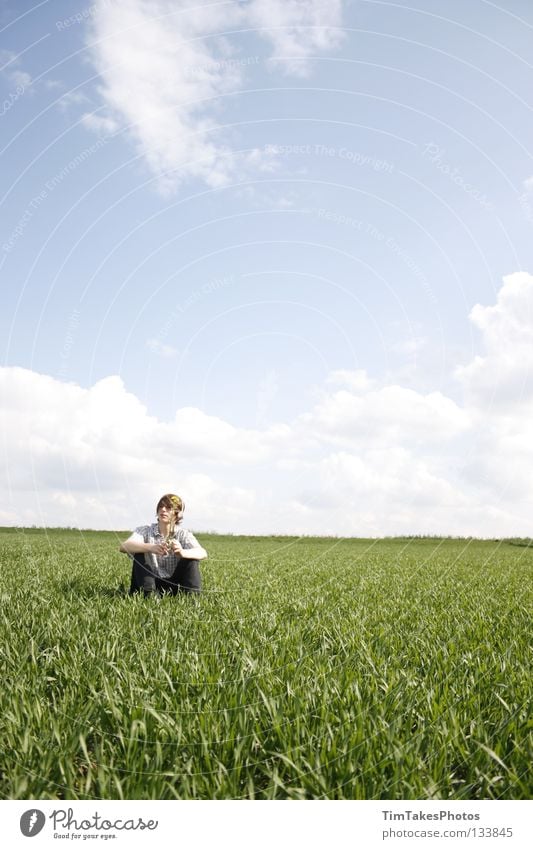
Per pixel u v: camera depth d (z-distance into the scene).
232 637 5.59
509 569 15.95
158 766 2.99
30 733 3.30
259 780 3.16
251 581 11.30
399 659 4.91
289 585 10.89
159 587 8.33
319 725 3.43
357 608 7.83
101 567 12.60
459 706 3.76
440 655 5.01
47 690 4.15
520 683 4.21
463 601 9.01
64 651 4.89
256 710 3.62
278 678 4.19
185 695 3.87
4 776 2.98
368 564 17.33
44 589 8.70
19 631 5.83
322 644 5.37
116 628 5.88
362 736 3.21
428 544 37.62
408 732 3.32
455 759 3.19
